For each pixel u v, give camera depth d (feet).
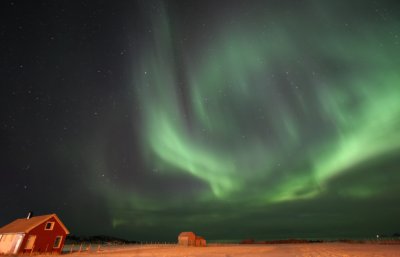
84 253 137.39
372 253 126.62
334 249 164.35
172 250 163.32
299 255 120.78
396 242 250.78
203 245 235.81
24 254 115.34
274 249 171.63
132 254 129.80
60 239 131.03
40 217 133.08
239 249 172.45
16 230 126.52
